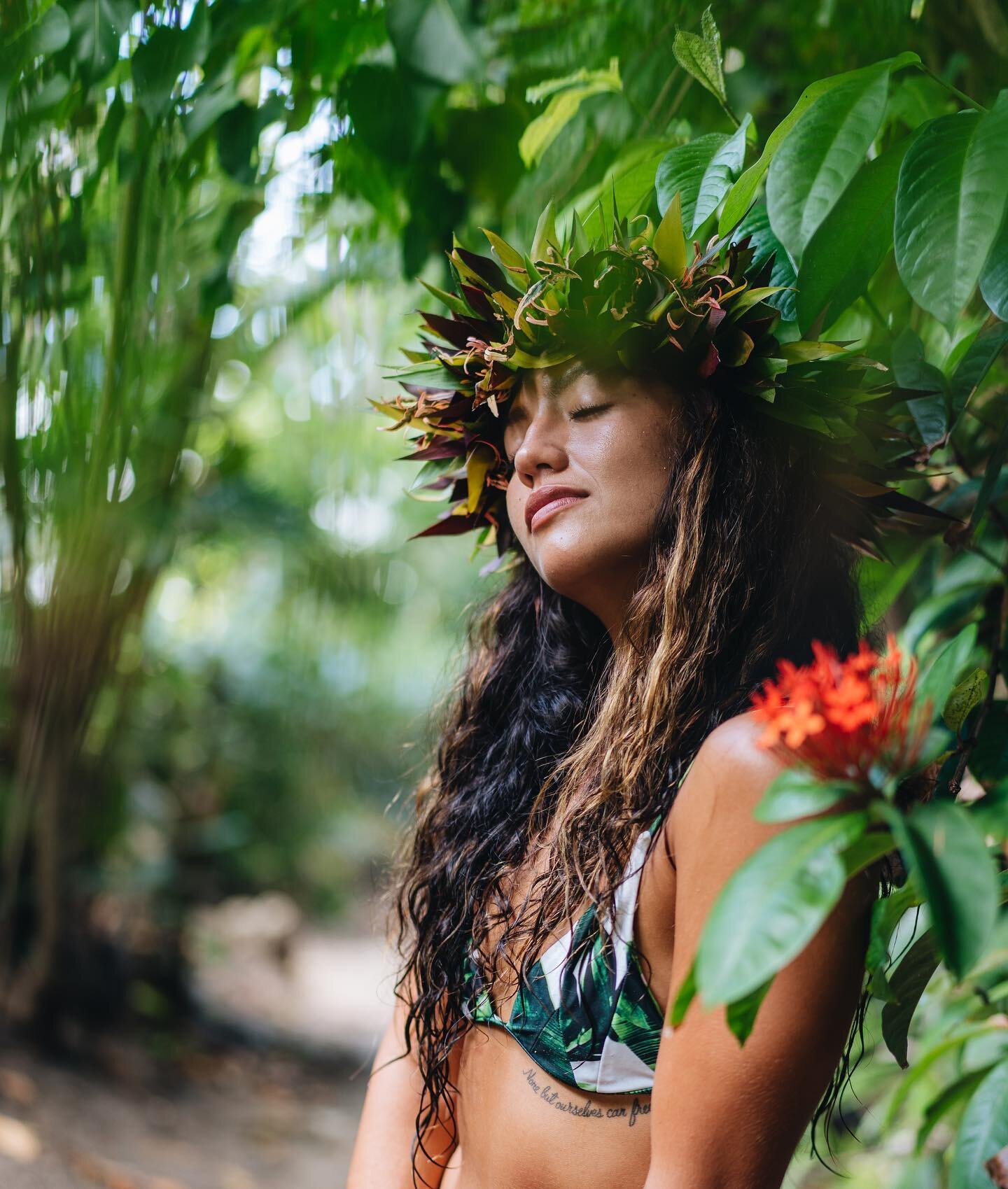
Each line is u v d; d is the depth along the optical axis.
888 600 1.17
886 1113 1.10
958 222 0.71
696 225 0.85
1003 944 0.73
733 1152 0.64
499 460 0.93
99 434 1.25
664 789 0.76
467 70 1.04
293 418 1.77
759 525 0.81
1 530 1.46
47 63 1.12
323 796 5.20
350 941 7.18
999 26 1.12
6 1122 2.96
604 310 0.79
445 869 0.94
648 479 0.80
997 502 1.08
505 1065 0.80
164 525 1.86
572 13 1.26
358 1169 0.98
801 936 0.49
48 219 1.21
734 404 0.82
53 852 3.63
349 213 1.37
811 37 1.29
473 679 1.08
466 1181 0.84
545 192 1.29
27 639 1.74
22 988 3.77
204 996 5.19
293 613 2.79
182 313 1.40
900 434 0.88
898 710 0.59
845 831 0.53
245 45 1.18
